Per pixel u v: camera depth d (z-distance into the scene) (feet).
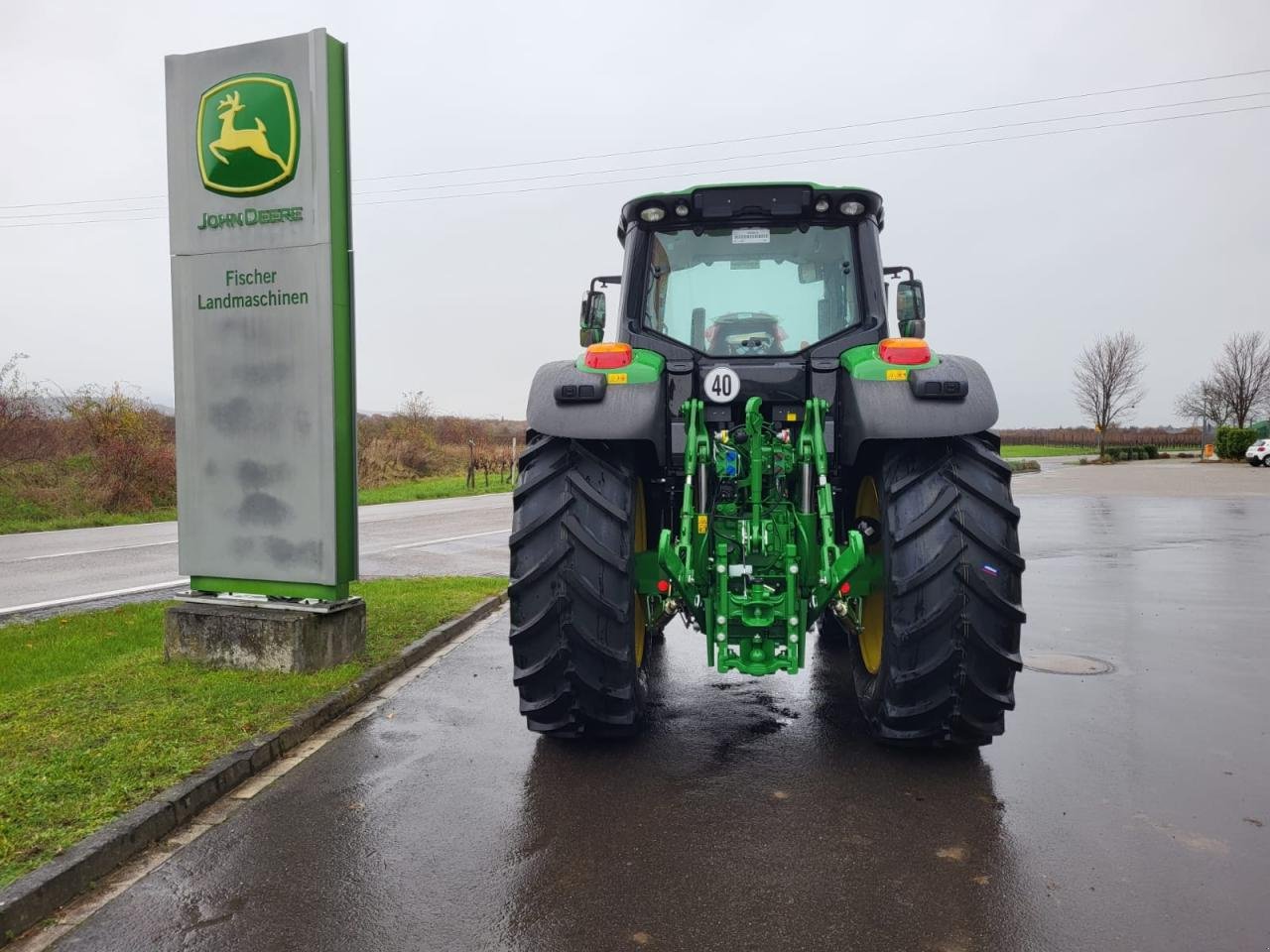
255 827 10.25
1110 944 7.68
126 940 7.93
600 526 11.60
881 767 11.97
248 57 16.17
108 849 9.21
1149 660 18.03
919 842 9.69
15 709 13.64
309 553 16.38
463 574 30.83
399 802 10.93
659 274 13.58
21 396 63.05
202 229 16.58
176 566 34.32
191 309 16.74
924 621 10.94
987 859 9.29
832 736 13.26
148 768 11.27
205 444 16.84
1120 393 147.02
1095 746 12.81
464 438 120.78
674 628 21.83
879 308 12.97
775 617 11.27
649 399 11.64
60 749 11.89
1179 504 59.16
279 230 16.12
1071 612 23.41
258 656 15.89
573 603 11.50
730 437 11.96
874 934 7.87
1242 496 65.46
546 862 9.32
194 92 16.52
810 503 11.69
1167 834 9.89
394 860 9.41
